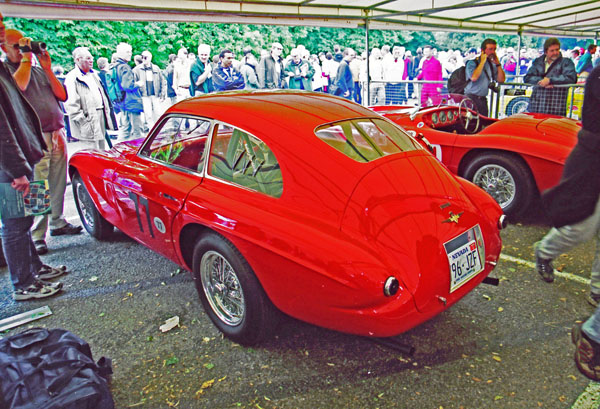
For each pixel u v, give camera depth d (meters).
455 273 2.38
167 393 2.38
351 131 2.70
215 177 2.79
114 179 3.49
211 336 2.86
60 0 5.29
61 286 3.50
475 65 6.93
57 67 10.45
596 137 1.95
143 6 5.94
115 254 4.12
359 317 2.13
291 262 2.24
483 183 4.69
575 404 2.19
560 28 13.37
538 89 7.45
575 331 1.91
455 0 7.80
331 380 2.42
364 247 2.16
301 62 11.95
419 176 2.58
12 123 2.94
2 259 3.97
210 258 2.76
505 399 2.24
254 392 2.36
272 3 7.01
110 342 2.84
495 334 2.77
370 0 7.52
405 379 2.41
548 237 2.30
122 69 9.27
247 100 3.01
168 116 3.27
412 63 17.08
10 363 2.11
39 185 3.17
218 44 20.19
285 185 2.44
